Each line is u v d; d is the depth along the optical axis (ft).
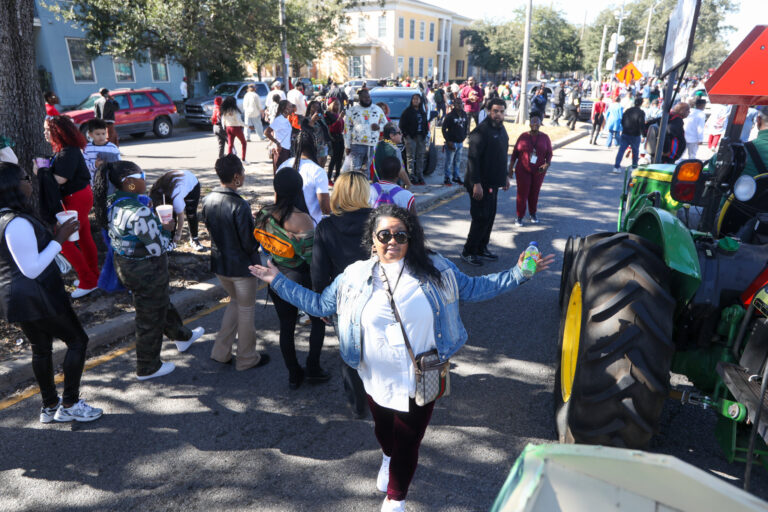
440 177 38.19
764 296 7.70
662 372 8.21
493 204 20.57
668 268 8.86
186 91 86.63
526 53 70.18
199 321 16.52
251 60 87.56
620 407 8.29
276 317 16.93
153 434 11.21
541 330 15.96
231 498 9.46
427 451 10.73
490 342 15.24
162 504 9.31
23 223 9.70
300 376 12.94
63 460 10.40
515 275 8.16
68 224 10.58
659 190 15.56
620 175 40.47
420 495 9.55
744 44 8.90
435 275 7.91
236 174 11.96
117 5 67.21
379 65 176.35
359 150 32.35
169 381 13.24
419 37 185.88
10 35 19.49
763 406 7.04
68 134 15.69
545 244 23.82
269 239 11.82
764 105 9.09
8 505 9.26
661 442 10.75
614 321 8.41
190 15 68.80
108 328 15.10
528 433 11.28
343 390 12.92
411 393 8.03
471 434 11.24
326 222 10.62
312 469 10.21
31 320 10.23
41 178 15.37
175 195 16.40
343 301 8.16
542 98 71.31
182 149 50.14
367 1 169.17
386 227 7.50
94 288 17.29
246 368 13.74
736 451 8.32
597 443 8.82
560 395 11.05
